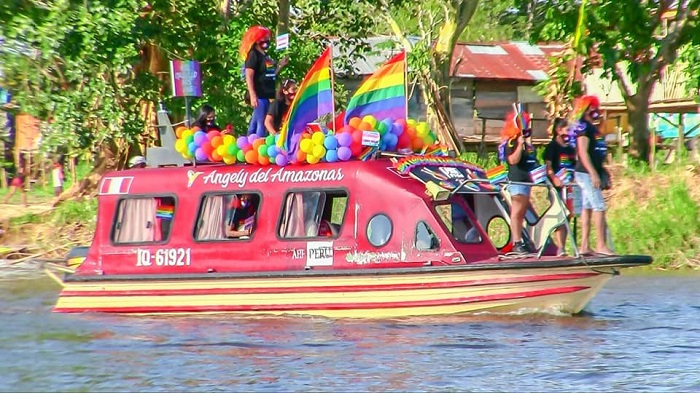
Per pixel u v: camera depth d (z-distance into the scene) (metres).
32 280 53.31
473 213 38.19
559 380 28.55
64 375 29.91
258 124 41.19
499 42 112.44
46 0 65.69
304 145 37.94
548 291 35.59
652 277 51.16
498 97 104.50
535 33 73.00
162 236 40.03
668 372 29.31
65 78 66.81
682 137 70.94
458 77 101.75
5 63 65.31
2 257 63.69
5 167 86.31
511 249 38.94
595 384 28.09
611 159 69.75
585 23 67.62
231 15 72.50
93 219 66.88
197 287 38.88
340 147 37.84
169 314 39.34
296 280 37.47
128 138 64.88
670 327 35.91
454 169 38.31
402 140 39.06
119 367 30.78
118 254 40.47
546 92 78.69
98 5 61.56
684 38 69.00
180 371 30.14
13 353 32.91
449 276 35.81
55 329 36.94
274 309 37.84
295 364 30.61
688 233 55.81
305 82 38.22
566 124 38.44
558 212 36.34
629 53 70.06
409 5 91.00
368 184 37.09
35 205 75.06
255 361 31.09
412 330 34.81
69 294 41.09
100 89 63.31
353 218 37.25
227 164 39.84
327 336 34.25
